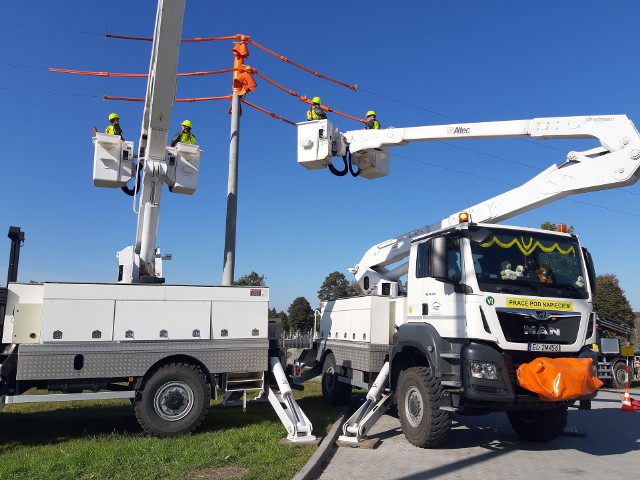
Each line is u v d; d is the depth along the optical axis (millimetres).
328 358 11867
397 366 8852
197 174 10125
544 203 9641
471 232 7641
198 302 8305
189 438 7602
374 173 11328
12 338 7539
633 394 16922
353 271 13211
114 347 7758
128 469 6094
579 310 7684
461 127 9953
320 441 7781
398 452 7637
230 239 12711
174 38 7699
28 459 6371
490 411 7484
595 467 7078
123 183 9781
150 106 8914
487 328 7141
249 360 8430
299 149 10719
